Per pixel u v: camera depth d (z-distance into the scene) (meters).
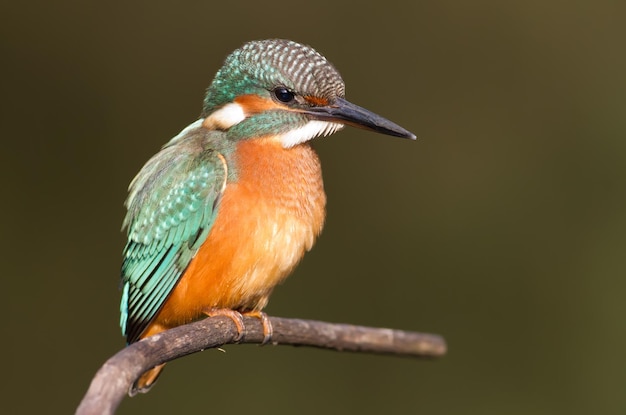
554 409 13.02
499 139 14.84
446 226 14.30
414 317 13.77
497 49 15.09
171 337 6.82
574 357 13.33
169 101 14.22
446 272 14.04
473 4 15.07
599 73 15.07
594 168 14.70
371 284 13.96
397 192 14.44
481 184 14.58
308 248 8.49
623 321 13.43
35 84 13.81
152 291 8.31
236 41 14.50
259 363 12.84
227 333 7.68
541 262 14.02
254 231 8.02
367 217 14.30
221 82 8.57
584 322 13.53
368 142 14.51
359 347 8.78
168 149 8.71
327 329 8.53
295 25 14.77
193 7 14.45
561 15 15.14
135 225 8.47
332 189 14.33
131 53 14.15
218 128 8.48
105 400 5.64
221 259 8.03
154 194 8.36
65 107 13.86
